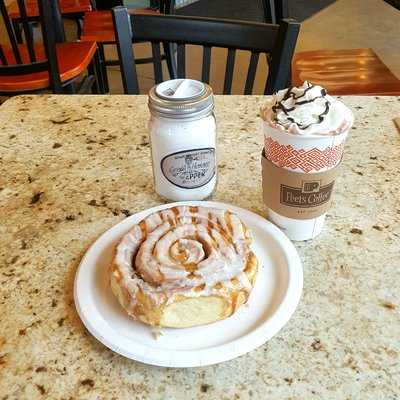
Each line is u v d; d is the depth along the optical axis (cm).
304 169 55
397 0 185
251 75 112
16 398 45
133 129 91
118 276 50
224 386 45
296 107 54
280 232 61
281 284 55
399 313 52
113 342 47
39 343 50
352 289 55
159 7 239
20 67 161
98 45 226
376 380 45
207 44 110
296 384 45
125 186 75
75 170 79
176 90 64
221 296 48
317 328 50
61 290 56
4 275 59
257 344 47
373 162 77
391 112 92
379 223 65
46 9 151
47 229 66
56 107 100
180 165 66
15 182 77
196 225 56
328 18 392
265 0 140
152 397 44
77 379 46
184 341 48
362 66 176
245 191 72
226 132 88
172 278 49
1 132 92
